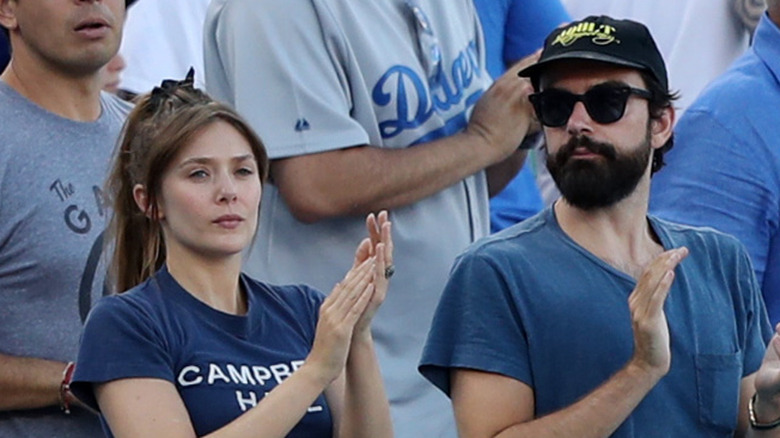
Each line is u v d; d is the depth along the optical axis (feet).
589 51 50.78
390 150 61.26
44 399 54.24
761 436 52.06
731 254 53.21
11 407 54.34
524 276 50.39
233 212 48.03
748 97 64.13
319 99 60.85
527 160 72.02
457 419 50.47
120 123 58.23
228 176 48.21
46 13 55.57
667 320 51.16
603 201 50.96
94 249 55.26
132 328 46.93
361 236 61.31
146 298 47.75
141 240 49.96
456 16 64.90
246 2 61.77
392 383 61.05
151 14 76.18
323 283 61.16
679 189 63.41
